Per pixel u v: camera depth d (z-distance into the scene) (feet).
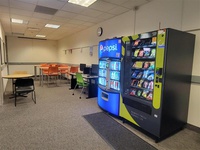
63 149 6.49
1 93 12.44
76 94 16.55
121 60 9.20
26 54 31.27
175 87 7.39
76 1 11.43
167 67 6.77
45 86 21.36
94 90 15.42
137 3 11.33
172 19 9.41
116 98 9.75
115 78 10.22
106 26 16.21
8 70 28.99
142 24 11.64
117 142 7.13
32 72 32.24
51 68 22.16
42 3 11.73
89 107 12.14
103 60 11.50
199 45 8.05
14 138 7.27
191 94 8.46
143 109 7.75
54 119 9.62
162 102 6.86
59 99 14.40
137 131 8.25
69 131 8.09
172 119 7.54
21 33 25.75
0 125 8.64
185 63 7.78
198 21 8.05
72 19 16.17
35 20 16.80
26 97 14.93
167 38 6.56
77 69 22.27
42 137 7.41
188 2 8.48
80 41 22.88
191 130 8.46
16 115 10.18
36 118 9.73
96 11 13.38
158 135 7.06
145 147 6.78
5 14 14.60
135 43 8.46
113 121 9.50
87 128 8.48
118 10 12.94
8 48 29.14
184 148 6.77
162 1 10.01
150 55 7.66
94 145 6.84
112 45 10.19
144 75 8.19
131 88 8.95
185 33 7.47
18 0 11.17
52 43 34.30
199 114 8.16
